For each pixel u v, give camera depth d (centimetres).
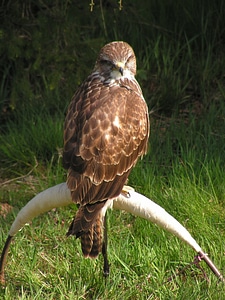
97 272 1052
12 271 1068
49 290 1034
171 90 1471
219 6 1570
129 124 967
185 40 1553
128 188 973
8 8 1404
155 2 1573
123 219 1179
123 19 1534
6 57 1434
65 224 1171
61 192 956
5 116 1448
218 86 1488
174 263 1070
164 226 977
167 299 1002
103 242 1009
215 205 1185
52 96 1440
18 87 1412
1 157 1343
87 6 1461
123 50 1040
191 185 1200
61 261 1087
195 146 1312
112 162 937
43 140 1345
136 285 1039
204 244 1111
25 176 1309
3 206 1234
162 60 1530
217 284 1005
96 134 934
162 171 1264
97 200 915
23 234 1145
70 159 927
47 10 1410
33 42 1369
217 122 1388
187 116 1451
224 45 1559
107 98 973
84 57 1391
